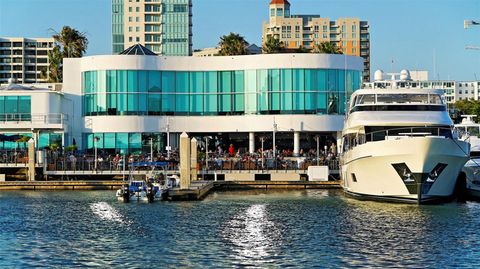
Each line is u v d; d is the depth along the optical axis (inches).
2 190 2979.8
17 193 2844.5
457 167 2271.2
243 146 3786.9
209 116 3654.0
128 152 3604.8
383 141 2223.2
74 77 3720.5
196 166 3147.1
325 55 3597.4
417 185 2213.3
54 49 5836.6
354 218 2021.4
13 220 2034.9
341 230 1815.9
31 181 3043.8
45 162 3134.8
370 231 1793.8
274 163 3196.4
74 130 3690.9
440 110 2418.8
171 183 2775.6
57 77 5772.6
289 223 1950.1
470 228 1823.3
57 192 2888.8
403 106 2418.8
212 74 3661.4
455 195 2506.2
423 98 2459.4
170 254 1534.2
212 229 1856.5
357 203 2388.0
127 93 3597.4
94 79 3634.4
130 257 1508.4
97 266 1427.2
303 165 3191.4
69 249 1595.7
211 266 1421.0
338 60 3624.5
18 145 3563.0
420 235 1727.4
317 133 3718.0
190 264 1439.5
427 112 2404.0
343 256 1496.1
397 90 2472.9
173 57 3651.6
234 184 3110.2
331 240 1676.9
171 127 3631.9
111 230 1846.7
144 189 2541.8
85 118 3654.0
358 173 2411.4
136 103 3607.3
